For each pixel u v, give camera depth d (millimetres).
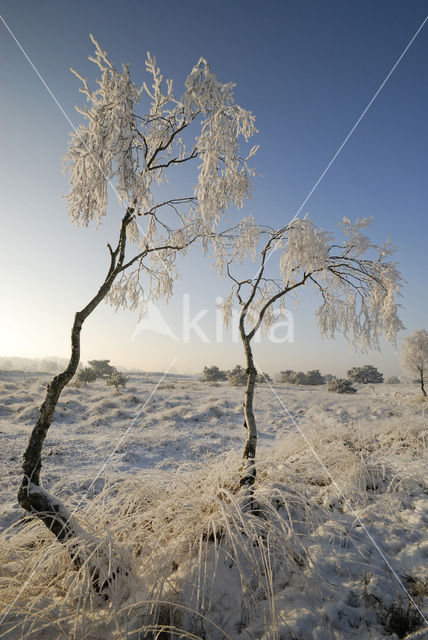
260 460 4168
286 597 2590
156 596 2541
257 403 19391
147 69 3701
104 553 2738
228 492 3297
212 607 2527
